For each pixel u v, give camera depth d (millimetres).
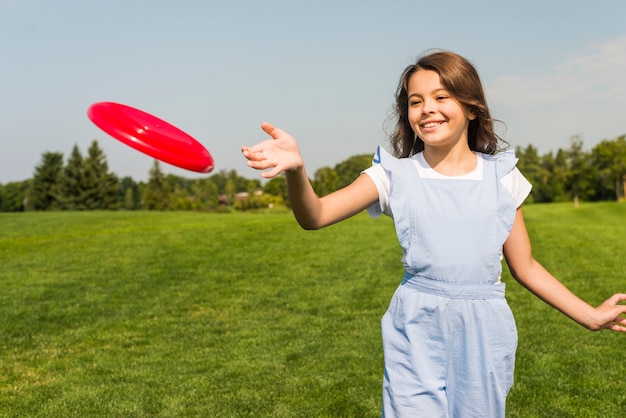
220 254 14086
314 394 4996
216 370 5758
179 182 117250
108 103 2229
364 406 4727
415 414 2373
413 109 2475
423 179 2447
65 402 4926
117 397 5031
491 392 2389
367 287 10227
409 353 2393
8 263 12828
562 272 11367
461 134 2480
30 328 7555
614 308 2604
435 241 2371
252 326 7641
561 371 5523
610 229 18578
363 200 2406
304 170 2055
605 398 4859
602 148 83750
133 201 97938
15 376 5668
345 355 6164
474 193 2424
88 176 69438
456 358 2389
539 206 47469
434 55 2449
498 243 2412
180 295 9703
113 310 8625
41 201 69750
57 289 10109
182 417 4574
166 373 5691
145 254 14102
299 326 7598
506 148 2684
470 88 2418
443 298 2363
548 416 4504
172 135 2141
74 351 6559
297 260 13203
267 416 4547
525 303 8539
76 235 18172
